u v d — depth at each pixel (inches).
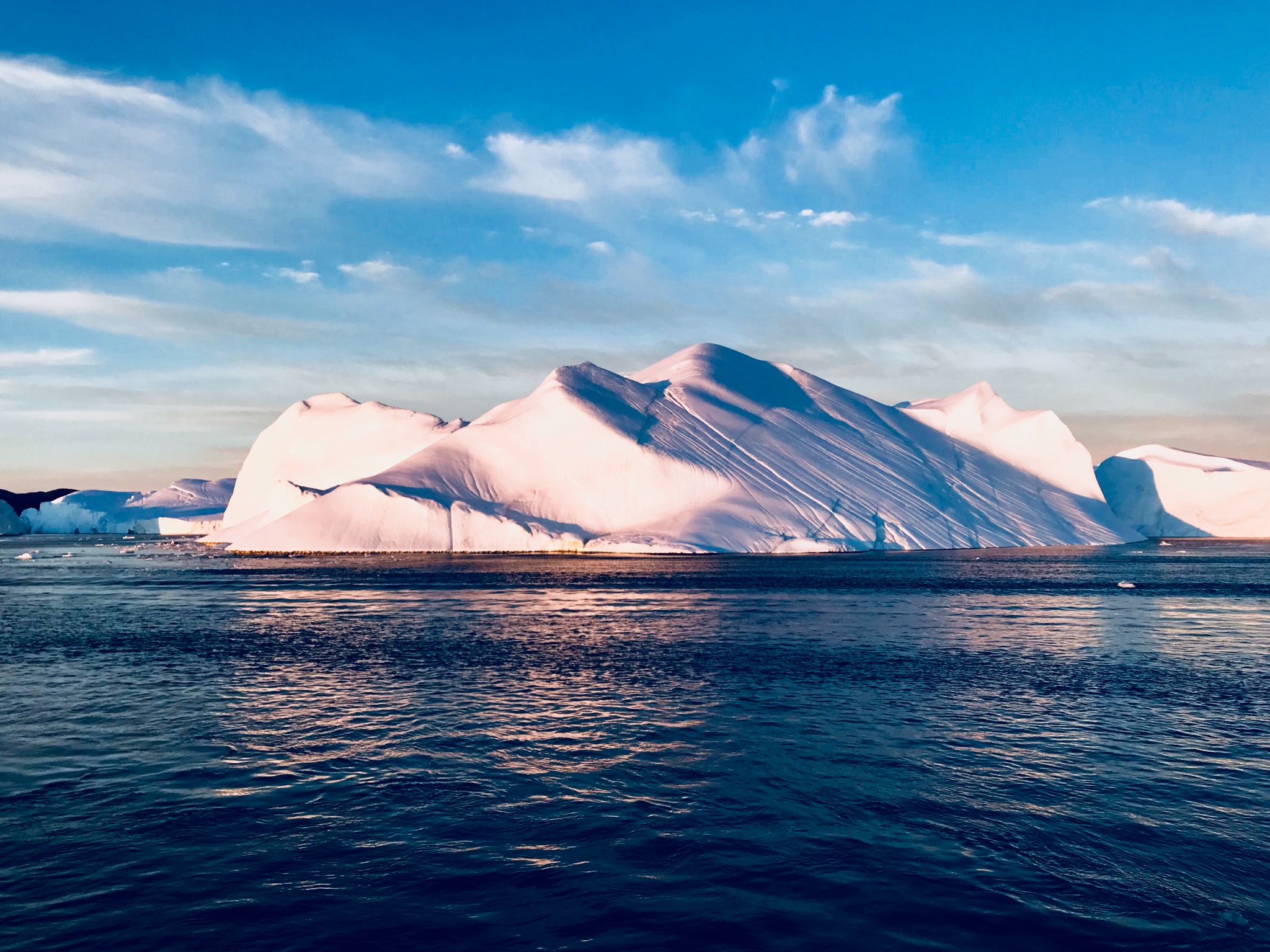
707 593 2477.9
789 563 4033.0
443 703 1016.2
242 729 898.7
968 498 5890.8
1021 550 5310.0
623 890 518.9
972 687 1109.1
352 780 726.5
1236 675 1205.1
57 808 658.8
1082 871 543.2
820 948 451.8
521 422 5260.8
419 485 5064.0
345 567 3762.3
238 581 3031.5
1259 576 3152.1
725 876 538.0
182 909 495.8
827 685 1120.8
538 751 810.8
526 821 630.5
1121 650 1432.1
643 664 1284.4
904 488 5561.0
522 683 1135.6
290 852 576.7
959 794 685.9
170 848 583.2
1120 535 6259.8
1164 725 907.4
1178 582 2864.2
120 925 477.1
